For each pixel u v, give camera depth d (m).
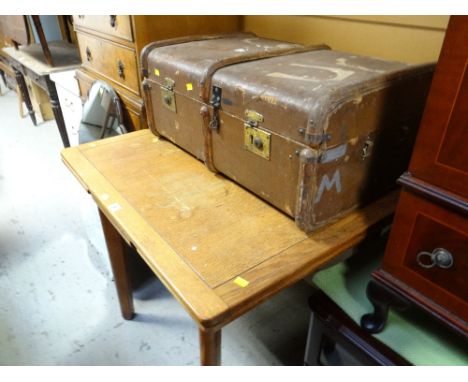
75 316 1.39
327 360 1.07
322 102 0.64
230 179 0.96
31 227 1.86
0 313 1.40
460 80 0.50
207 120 0.90
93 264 1.63
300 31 1.30
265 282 0.64
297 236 0.75
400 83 0.74
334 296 0.86
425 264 0.63
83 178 0.96
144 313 1.41
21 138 2.84
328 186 0.72
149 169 1.01
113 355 1.26
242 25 1.47
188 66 0.92
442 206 0.57
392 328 0.79
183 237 0.75
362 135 0.72
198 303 0.60
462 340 0.76
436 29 0.96
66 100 2.05
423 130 0.56
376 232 0.83
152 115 1.16
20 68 2.56
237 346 1.31
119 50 1.38
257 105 0.75
